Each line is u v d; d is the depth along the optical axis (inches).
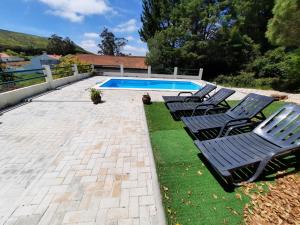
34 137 160.7
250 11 801.6
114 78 591.5
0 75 391.5
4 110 230.4
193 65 810.8
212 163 104.0
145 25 931.3
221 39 752.3
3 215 84.3
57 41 2162.9
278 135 127.1
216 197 94.4
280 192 96.4
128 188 101.5
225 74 783.7
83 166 120.3
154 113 235.6
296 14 368.5
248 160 105.8
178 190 99.9
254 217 81.5
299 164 120.5
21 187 102.1
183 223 80.0
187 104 248.7
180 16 772.0
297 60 455.5
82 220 81.8
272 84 533.0
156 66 808.3
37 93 320.8
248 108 179.2
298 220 78.8
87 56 1153.4
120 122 200.2
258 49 771.4
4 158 128.6
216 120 178.5
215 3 747.4
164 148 146.7
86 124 192.1
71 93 333.1
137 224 80.4
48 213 85.1
